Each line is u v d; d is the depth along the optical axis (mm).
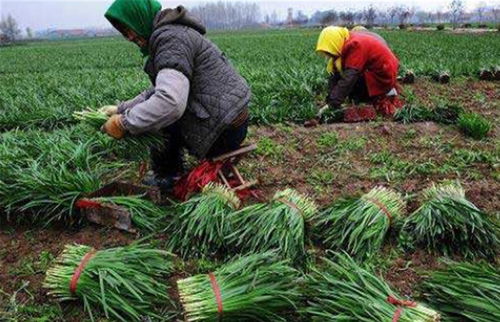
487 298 2346
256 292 2416
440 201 3188
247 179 4254
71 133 5152
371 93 5918
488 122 5488
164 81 3152
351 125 5648
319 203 3844
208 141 3477
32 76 13070
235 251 3074
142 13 3250
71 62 21281
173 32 3215
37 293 2783
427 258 3047
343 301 2369
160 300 2672
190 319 2328
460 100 7168
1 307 2662
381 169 4406
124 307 2543
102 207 3367
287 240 2926
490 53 13211
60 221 3537
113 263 2719
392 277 2873
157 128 3303
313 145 5078
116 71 13258
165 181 3916
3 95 8500
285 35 37344
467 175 4262
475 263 2811
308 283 2572
